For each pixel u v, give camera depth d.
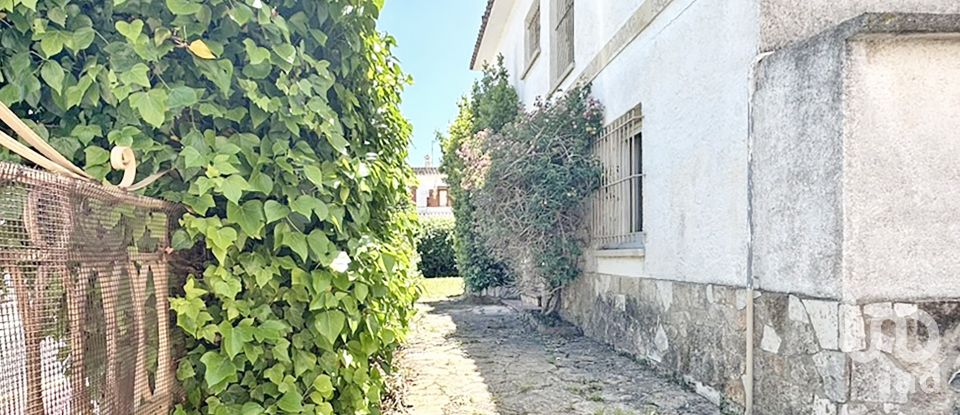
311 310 2.08
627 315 5.14
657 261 4.48
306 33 2.23
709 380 3.64
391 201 3.04
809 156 2.70
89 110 1.91
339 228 2.11
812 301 2.68
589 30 6.41
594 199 6.10
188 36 1.93
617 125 5.52
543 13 8.38
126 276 1.60
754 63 3.13
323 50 2.39
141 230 1.69
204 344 2.04
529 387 4.05
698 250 3.79
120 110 1.89
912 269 2.51
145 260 1.72
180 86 1.92
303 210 1.96
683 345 4.03
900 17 2.40
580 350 5.50
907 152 2.52
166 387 1.84
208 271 1.91
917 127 2.52
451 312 8.79
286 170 1.99
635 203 5.26
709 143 3.64
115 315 1.53
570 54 7.28
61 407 1.30
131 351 1.62
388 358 3.10
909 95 2.52
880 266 2.49
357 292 2.18
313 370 2.14
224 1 1.96
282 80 2.04
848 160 2.49
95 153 1.79
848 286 2.48
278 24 1.99
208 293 1.98
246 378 2.03
